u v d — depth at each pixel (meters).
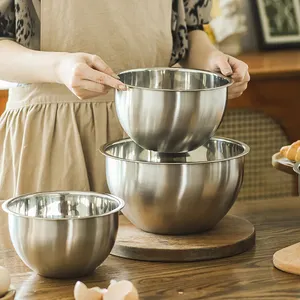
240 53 4.04
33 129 2.14
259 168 3.79
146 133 1.69
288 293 1.47
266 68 3.59
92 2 2.08
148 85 1.92
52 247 1.49
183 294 1.47
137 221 1.75
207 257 1.66
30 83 2.11
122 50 2.14
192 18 2.32
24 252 1.52
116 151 1.88
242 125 3.68
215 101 1.69
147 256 1.65
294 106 3.69
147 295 1.46
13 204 1.60
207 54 2.23
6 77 1.98
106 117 2.13
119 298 1.34
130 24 2.14
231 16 3.92
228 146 1.90
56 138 2.13
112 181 1.75
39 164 2.14
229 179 1.71
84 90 1.78
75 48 2.10
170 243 1.69
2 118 2.21
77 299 1.37
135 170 1.69
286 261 1.58
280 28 4.15
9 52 1.98
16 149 2.15
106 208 1.63
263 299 1.44
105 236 1.52
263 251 1.71
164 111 1.65
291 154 2.05
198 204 1.69
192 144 1.72
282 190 3.88
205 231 1.77
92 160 2.15
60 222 1.48
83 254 1.50
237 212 1.99
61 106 2.12
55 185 2.14
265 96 3.65
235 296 1.45
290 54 4.01
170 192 1.68
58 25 2.08
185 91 1.63
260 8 4.11
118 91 1.71
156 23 2.18
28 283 1.52
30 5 2.08
